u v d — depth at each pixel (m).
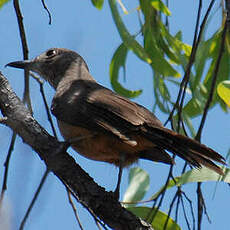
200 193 8.05
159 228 8.64
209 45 9.34
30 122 8.05
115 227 7.99
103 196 8.09
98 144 9.05
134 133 8.61
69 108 9.34
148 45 9.70
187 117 9.71
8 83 8.29
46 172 5.55
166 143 8.27
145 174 9.42
